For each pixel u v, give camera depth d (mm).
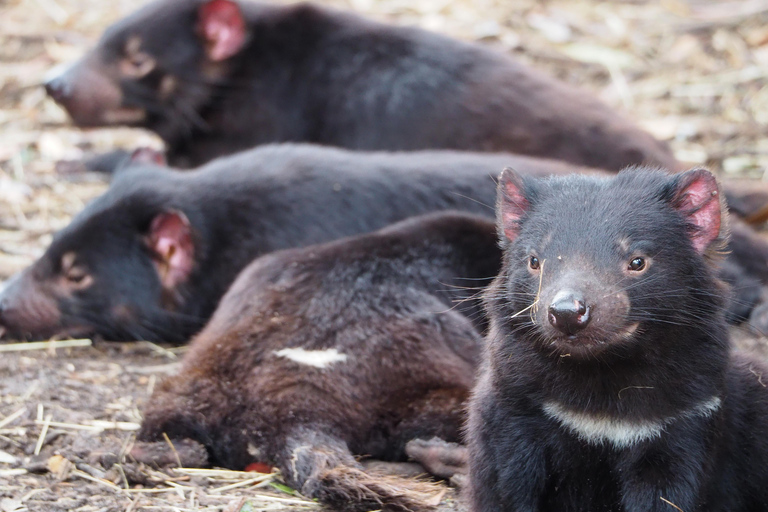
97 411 9148
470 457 6723
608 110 13500
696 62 17719
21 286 10719
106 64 14281
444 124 13406
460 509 7254
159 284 10695
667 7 19312
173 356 10648
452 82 13641
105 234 10641
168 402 8164
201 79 14398
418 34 14250
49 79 14297
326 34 14414
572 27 18984
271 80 14422
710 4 19391
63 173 15336
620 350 6281
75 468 8039
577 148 12742
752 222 12875
